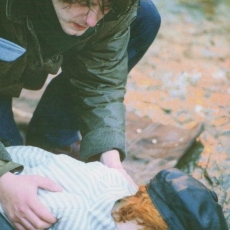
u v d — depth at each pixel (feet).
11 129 8.60
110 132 7.86
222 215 5.81
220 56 14.03
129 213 5.83
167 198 5.76
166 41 14.32
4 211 6.39
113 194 6.21
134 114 10.97
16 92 8.22
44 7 6.88
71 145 9.50
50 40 7.30
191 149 10.31
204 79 12.98
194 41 14.52
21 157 7.00
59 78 9.09
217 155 10.27
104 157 7.72
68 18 6.81
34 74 8.00
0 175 6.42
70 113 9.14
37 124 9.41
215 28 15.30
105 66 8.13
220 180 9.66
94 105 8.15
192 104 12.01
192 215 5.61
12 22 7.00
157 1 16.25
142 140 10.18
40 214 6.08
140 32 9.01
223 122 11.43
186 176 5.88
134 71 12.91
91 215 5.97
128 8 6.97
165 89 12.44
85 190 6.22
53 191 6.26
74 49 7.82
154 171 9.52
